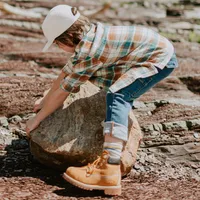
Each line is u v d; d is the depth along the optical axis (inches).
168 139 199.2
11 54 320.5
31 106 224.4
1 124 211.2
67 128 170.4
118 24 509.0
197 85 277.3
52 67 297.4
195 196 158.2
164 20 539.8
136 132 174.7
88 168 154.6
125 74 155.3
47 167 176.2
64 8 155.2
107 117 154.1
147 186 166.7
